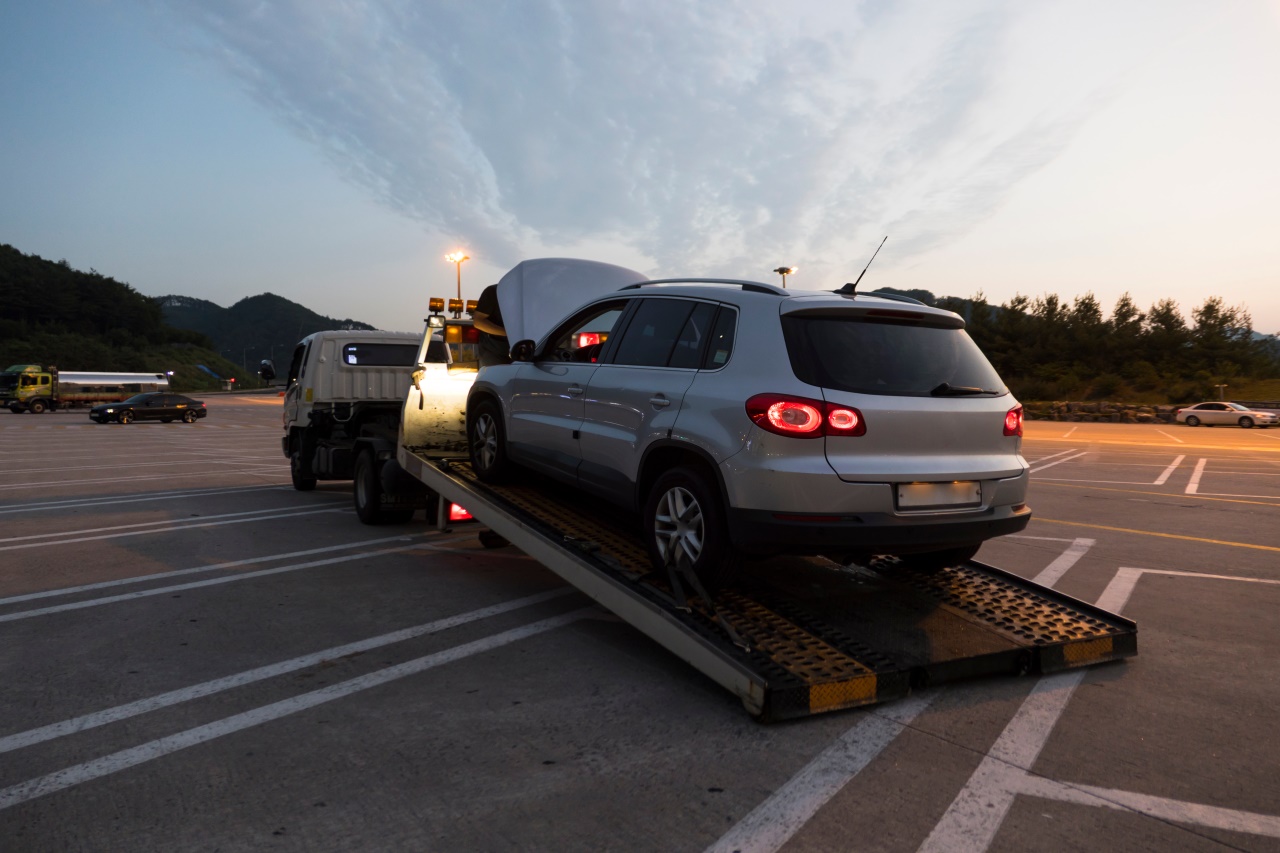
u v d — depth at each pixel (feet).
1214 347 195.72
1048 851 7.77
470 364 24.99
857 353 12.14
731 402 12.08
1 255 527.81
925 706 11.43
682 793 8.85
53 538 24.27
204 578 19.06
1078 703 11.60
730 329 12.94
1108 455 66.18
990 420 12.85
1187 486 42.19
